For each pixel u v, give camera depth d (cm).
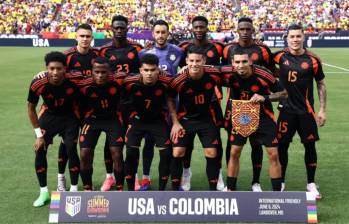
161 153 555
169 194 485
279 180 531
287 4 4084
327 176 653
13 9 4028
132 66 641
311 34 3616
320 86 583
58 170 624
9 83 1595
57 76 523
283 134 580
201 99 542
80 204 483
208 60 635
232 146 534
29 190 595
